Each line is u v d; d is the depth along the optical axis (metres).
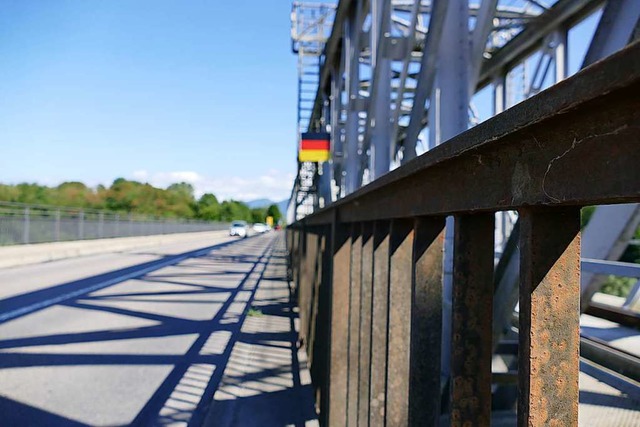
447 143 1.06
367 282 2.35
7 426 3.85
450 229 3.51
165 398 4.46
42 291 10.88
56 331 6.98
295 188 28.31
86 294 10.45
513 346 2.94
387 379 1.78
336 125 12.11
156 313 8.35
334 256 3.05
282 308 8.89
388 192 1.80
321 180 16.98
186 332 7.00
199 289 11.34
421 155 1.25
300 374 5.02
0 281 12.64
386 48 6.60
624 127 0.61
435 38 4.30
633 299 3.75
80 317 7.96
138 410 4.18
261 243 39.62
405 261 1.79
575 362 0.84
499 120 0.82
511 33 10.80
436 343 1.47
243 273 15.27
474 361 1.16
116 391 4.62
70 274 14.42
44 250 19.61
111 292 10.78
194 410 4.20
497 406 2.95
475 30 4.54
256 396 4.42
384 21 6.53
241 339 6.50
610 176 0.64
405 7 9.23
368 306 2.35
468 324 1.16
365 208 2.26
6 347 6.09
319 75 15.32
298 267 8.95
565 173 0.72
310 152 13.46
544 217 0.85
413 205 1.47
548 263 0.84
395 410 1.77
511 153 0.88
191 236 48.84
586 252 3.20
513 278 2.78
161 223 41.22
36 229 21.88
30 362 5.48
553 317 0.84
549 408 0.83
